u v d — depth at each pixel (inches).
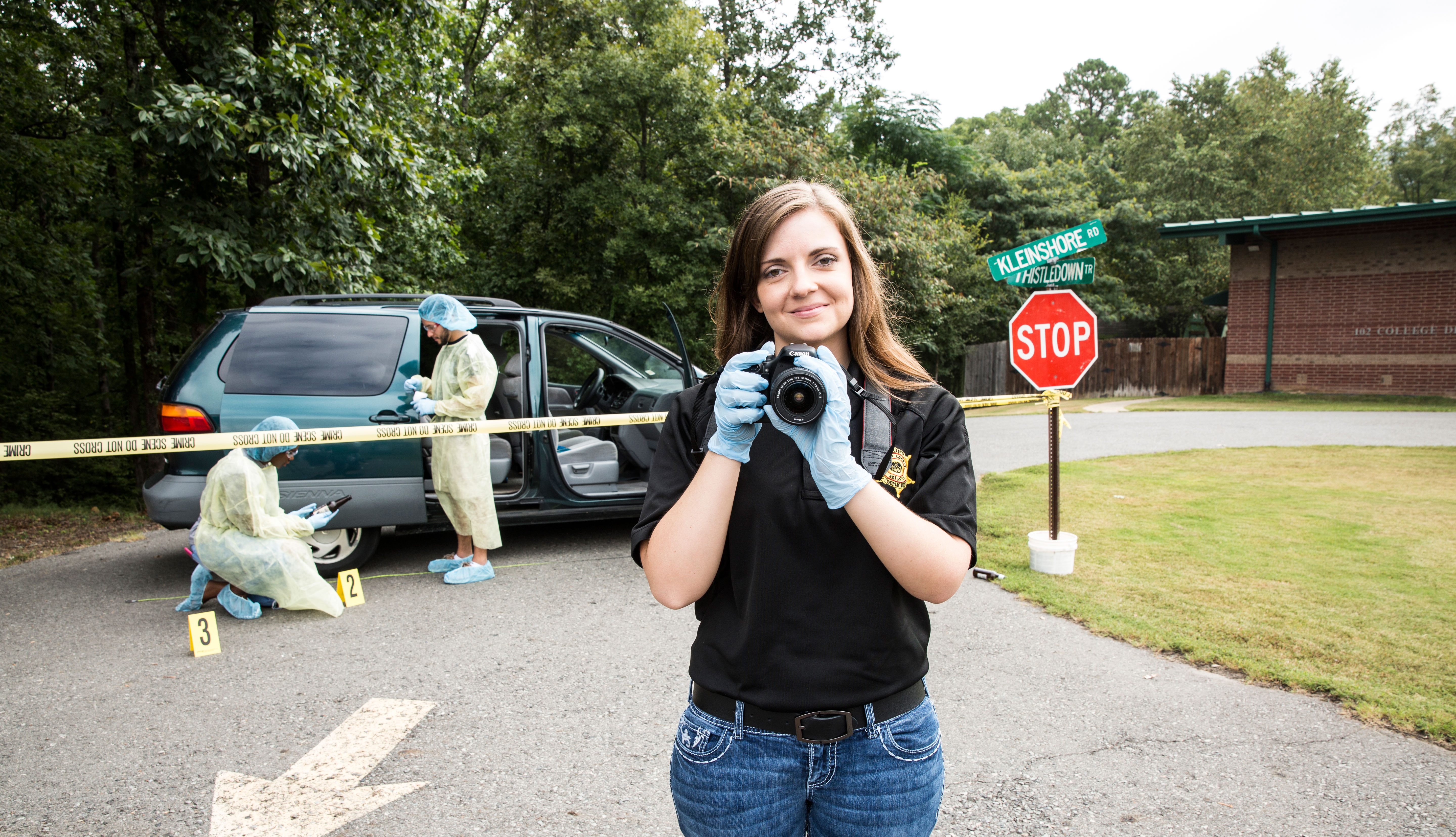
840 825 44.9
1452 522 223.0
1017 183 986.7
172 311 489.4
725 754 43.9
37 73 418.3
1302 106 1203.9
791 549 42.1
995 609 162.9
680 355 227.5
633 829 90.4
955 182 943.7
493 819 92.4
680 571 41.4
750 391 38.4
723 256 548.7
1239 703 120.1
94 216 408.8
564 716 118.3
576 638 150.3
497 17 697.0
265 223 293.0
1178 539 210.5
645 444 226.7
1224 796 95.9
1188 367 701.9
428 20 336.8
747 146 525.0
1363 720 113.6
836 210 45.6
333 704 122.3
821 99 800.9
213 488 157.5
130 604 172.7
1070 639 146.3
